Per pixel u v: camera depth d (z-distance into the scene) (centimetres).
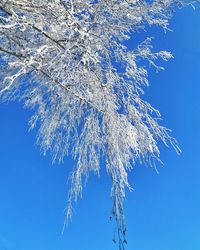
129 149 416
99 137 432
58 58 395
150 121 421
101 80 428
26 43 409
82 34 354
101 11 404
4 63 433
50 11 362
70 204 407
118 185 381
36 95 452
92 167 422
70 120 449
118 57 430
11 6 364
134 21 415
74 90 430
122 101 434
